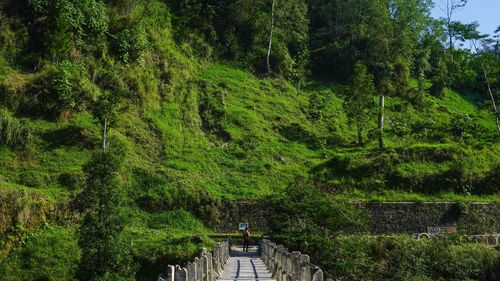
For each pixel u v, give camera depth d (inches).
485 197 1881.2
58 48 2041.1
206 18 2851.9
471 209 1782.7
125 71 2202.3
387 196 1849.2
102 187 940.0
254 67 2844.5
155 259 1275.8
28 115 1873.8
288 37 3038.9
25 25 2111.2
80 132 1845.5
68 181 1626.5
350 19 3139.8
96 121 1875.0
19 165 1684.3
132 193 1692.9
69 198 1534.2
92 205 930.7
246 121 2336.4
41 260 1262.3
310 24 3282.5
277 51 2906.0
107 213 927.0
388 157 1982.0
